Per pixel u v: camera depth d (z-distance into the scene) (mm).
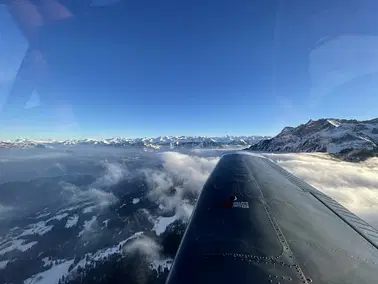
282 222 5551
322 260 3961
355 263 3963
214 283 3205
